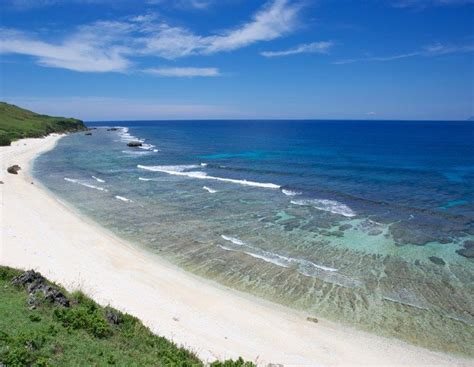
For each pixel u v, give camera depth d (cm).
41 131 11938
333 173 5609
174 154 8125
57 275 1995
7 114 12744
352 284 2147
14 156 6906
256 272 2288
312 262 2436
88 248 2517
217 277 2214
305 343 1616
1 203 3353
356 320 1800
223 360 1409
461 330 1728
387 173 5575
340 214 3484
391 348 1602
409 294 2038
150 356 1228
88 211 3472
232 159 7269
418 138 12525
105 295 1838
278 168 6097
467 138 12381
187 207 3706
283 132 17088
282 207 3725
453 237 2878
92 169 5900
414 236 2903
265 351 1536
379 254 2567
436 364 1508
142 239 2802
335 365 1481
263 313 1839
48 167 5978
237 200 4000
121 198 4009
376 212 3550
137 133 16788
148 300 1866
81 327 1299
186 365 1209
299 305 1925
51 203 3628
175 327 1631
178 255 2522
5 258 2117
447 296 2016
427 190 4441
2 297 1418
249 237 2883
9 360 967
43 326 1233
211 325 1702
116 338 1312
